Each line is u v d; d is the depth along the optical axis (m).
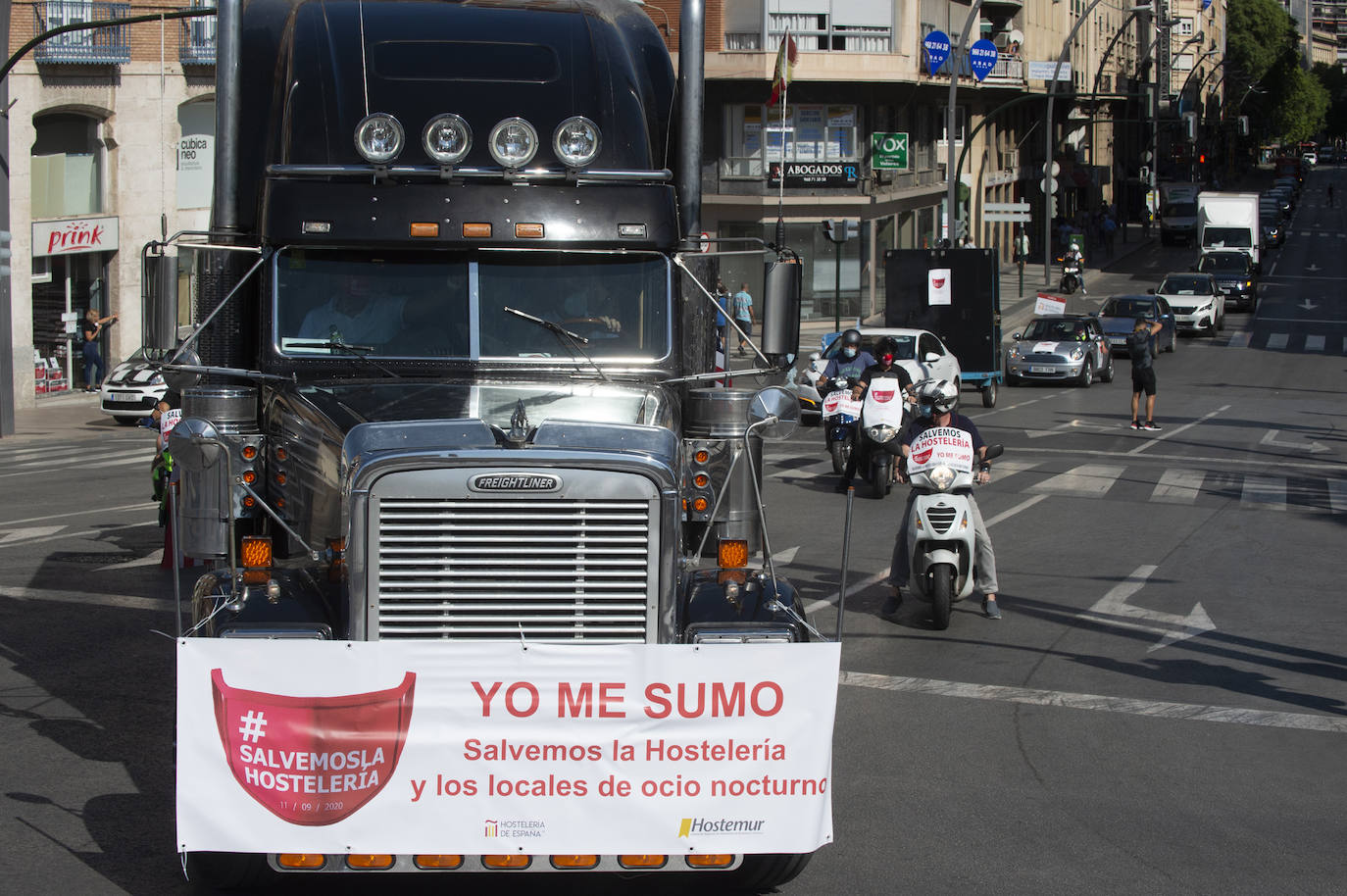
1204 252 58.31
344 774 5.28
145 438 26.34
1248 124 142.38
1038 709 8.96
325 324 7.19
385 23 8.03
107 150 35.06
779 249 7.75
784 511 16.73
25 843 6.49
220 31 8.08
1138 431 25.34
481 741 5.31
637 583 5.50
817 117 47.34
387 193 7.23
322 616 5.74
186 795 5.26
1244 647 10.54
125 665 9.63
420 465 5.41
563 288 7.30
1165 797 7.37
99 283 35.50
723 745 5.38
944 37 50.09
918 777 7.64
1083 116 82.25
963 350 30.27
